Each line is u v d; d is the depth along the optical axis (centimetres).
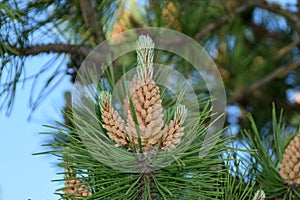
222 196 57
